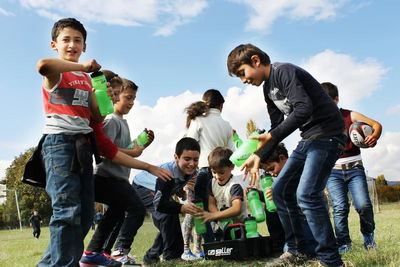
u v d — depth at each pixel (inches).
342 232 144.7
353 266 94.3
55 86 97.4
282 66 105.3
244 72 108.8
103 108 105.0
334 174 148.3
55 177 92.2
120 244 130.0
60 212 90.5
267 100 122.4
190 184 159.0
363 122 142.6
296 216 111.0
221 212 132.9
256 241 125.0
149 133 141.9
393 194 1257.4
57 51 108.4
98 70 98.4
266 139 101.9
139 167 117.8
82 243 92.7
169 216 132.7
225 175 139.9
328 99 104.8
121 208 125.0
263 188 137.3
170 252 133.1
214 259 128.6
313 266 103.5
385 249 118.0
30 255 249.1
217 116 170.4
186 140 129.9
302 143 105.3
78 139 95.9
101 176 123.4
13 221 2116.1
